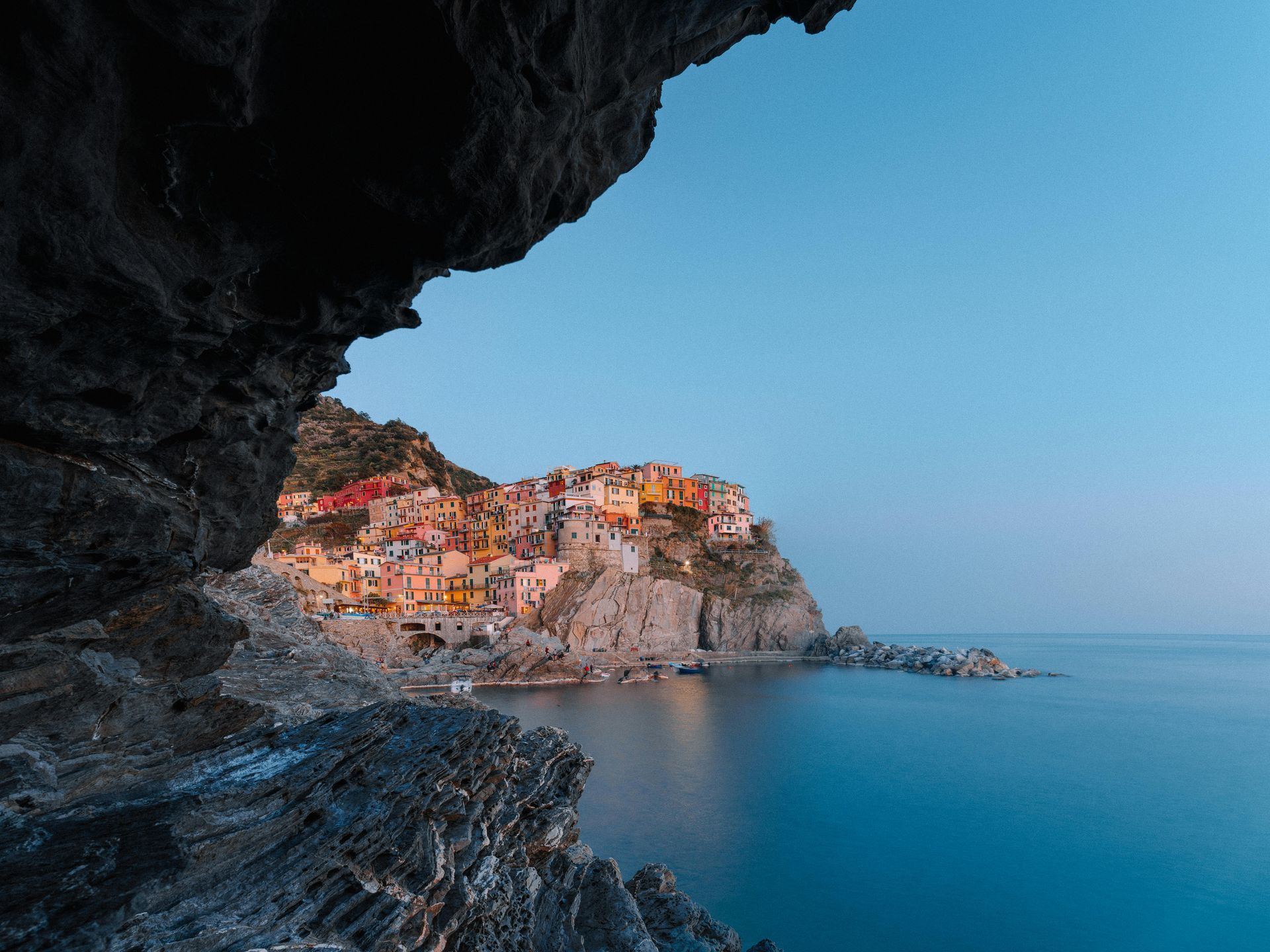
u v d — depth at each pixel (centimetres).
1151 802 5941
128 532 1123
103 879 922
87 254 728
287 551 17088
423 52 757
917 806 5747
